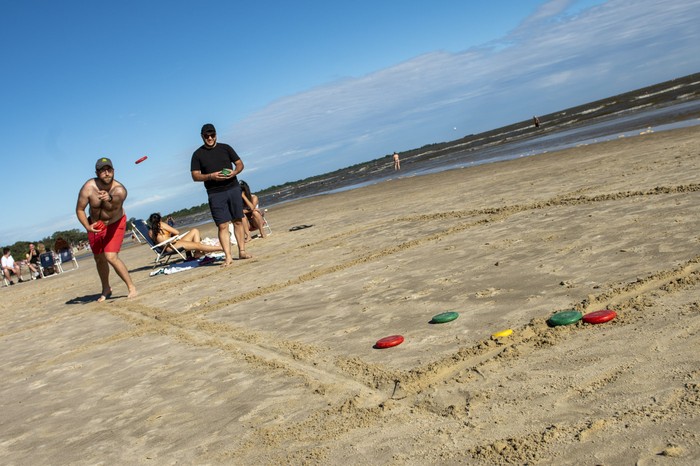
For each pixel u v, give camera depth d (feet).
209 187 39.34
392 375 13.67
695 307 13.50
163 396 15.78
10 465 13.43
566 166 54.75
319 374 14.85
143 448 12.72
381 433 11.08
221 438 12.37
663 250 18.63
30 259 83.35
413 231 35.14
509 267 20.93
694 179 29.68
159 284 38.50
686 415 9.27
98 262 36.86
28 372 22.02
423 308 18.47
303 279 27.94
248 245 49.01
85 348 23.86
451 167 117.08
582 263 19.30
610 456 8.71
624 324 13.55
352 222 50.08
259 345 18.57
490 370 12.75
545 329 14.46
